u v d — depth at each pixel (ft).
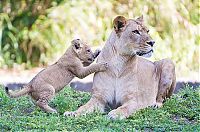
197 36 83.97
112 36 40.11
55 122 37.01
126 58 39.63
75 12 82.33
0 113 40.27
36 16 84.28
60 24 81.87
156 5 83.87
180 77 74.84
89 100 40.73
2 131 35.35
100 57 40.73
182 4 85.10
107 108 40.55
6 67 80.79
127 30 38.96
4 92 45.37
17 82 60.49
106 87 39.99
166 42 81.71
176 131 35.55
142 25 39.24
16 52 81.87
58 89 40.70
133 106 39.42
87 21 81.71
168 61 43.73
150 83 41.83
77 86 58.44
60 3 84.28
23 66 81.00
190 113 39.99
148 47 38.73
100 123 36.73
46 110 39.91
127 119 38.17
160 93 43.21
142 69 41.45
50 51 81.30
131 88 39.88
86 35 80.84
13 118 38.32
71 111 40.11
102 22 81.92
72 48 40.86
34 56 81.92
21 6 85.61
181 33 83.25
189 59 81.92
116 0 84.28
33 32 82.33
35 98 40.40
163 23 83.35
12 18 84.89
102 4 83.05
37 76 40.40
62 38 81.15
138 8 83.41
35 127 35.91
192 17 85.35
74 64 40.55
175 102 42.80
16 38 82.74
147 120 37.91
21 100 44.24
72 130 35.40
